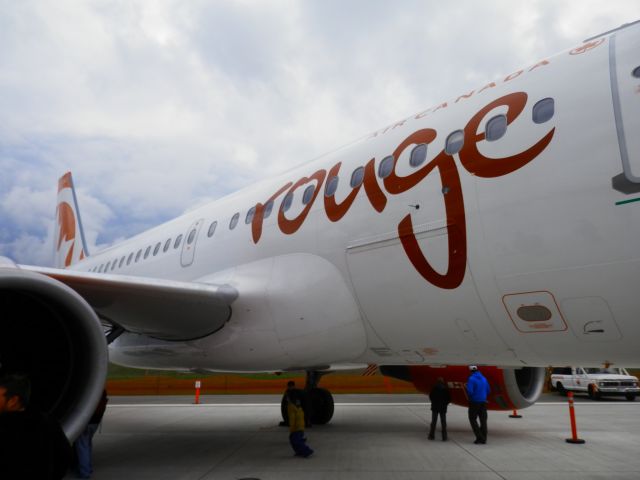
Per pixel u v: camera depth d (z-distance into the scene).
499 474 6.00
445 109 5.61
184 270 8.41
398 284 5.25
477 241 4.61
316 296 5.95
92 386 4.08
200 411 13.91
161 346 7.77
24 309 4.61
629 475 5.96
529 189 4.32
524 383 9.12
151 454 7.30
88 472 5.86
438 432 9.44
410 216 5.19
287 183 7.29
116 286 5.66
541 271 4.21
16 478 2.38
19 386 2.55
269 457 7.03
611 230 3.83
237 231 7.49
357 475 5.93
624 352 4.18
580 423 10.85
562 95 4.37
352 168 6.18
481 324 4.79
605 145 3.95
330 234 5.98
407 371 9.67
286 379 24.30
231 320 6.58
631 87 3.97
